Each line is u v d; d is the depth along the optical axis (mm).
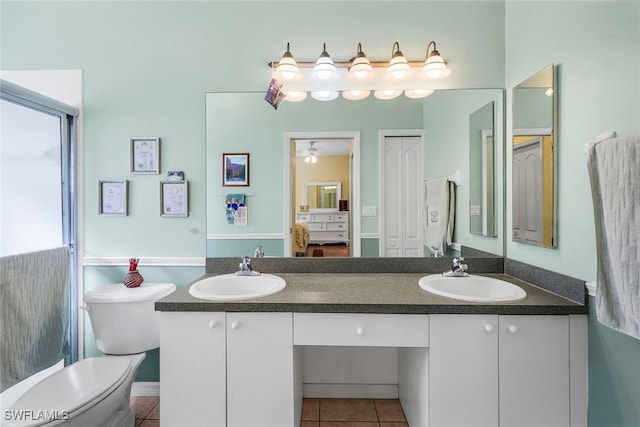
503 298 1334
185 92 1878
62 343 1755
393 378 1902
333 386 1905
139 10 1867
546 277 1472
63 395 1244
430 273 1861
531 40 1581
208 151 1885
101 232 1896
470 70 1838
